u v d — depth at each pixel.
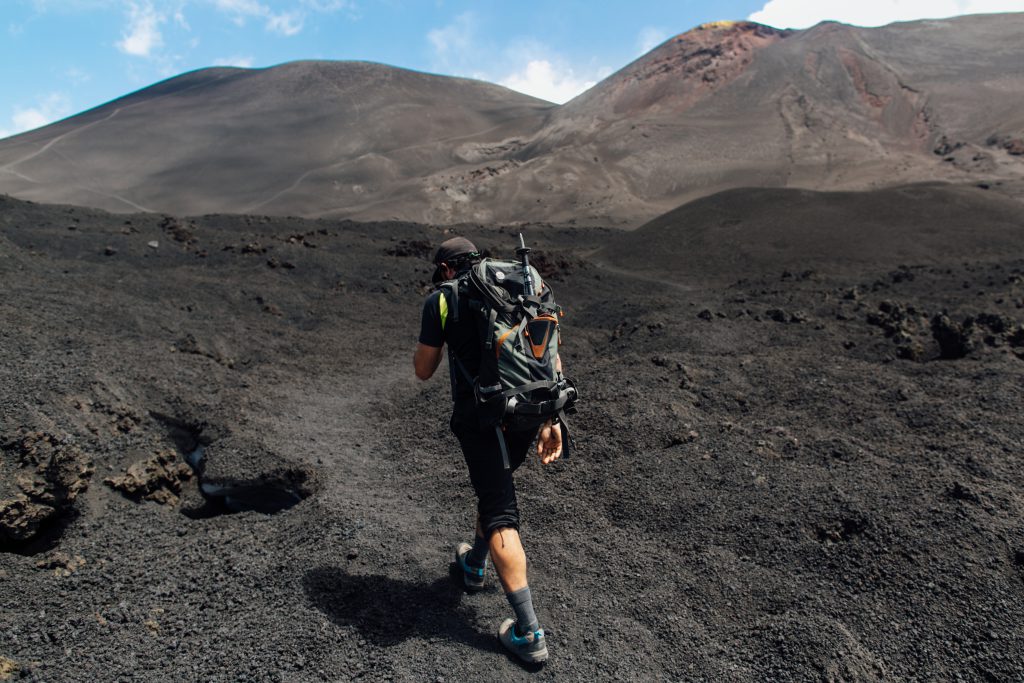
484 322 2.47
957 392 5.43
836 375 5.97
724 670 2.54
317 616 2.79
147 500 3.95
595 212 70.00
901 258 21.83
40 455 3.72
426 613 2.85
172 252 14.16
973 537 3.16
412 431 5.33
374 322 10.84
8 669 2.47
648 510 3.74
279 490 4.18
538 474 4.25
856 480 3.76
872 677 2.47
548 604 2.95
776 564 3.20
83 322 7.04
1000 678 2.49
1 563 3.10
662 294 16.42
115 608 2.87
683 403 5.34
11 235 13.50
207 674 2.47
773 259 22.55
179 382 5.53
